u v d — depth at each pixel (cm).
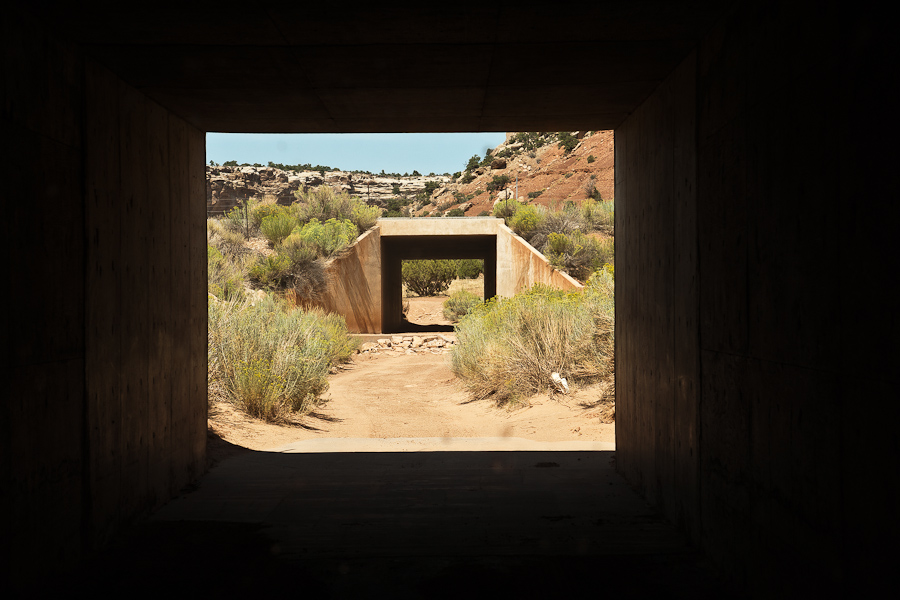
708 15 354
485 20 370
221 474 618
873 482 214
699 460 392
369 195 11688
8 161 312
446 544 412
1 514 299
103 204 410
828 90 242
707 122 379
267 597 330
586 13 358
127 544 407
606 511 488
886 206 206
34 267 331
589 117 582
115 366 423
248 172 9181
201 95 495
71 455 367
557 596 331
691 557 385
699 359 391
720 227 355
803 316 261
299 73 454
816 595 252
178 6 344
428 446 783
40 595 329
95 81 407
